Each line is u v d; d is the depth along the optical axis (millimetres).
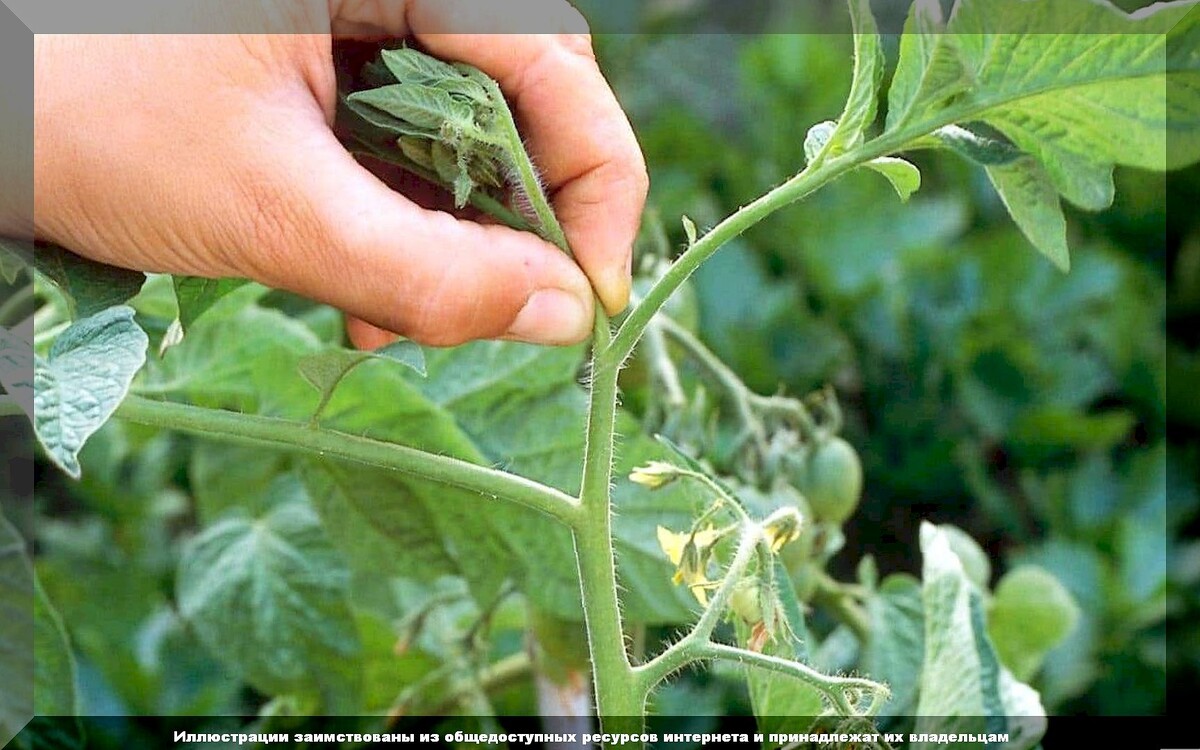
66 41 340
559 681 496
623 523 460
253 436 335
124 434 644
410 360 309
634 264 551
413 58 334
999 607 514
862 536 723
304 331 459
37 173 340
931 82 312
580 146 365
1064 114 308
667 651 337
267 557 526
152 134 340
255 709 622
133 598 663
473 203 386
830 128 337
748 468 484
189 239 345
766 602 341
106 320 300
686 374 545
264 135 340
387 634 528
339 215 339
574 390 474
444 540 484
